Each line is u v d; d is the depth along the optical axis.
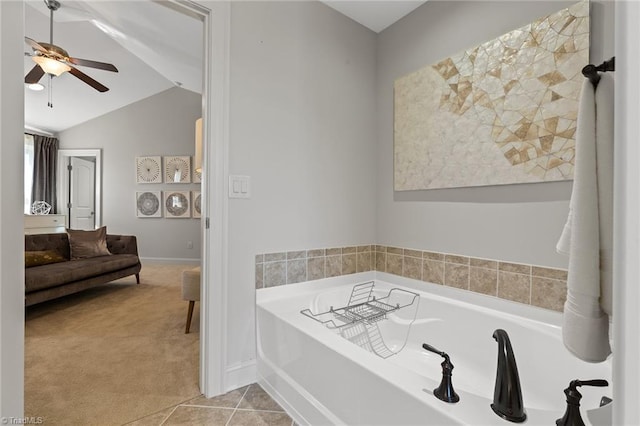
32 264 3.48
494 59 1.75
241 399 1.73
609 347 0.73
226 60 1.77
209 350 1.73
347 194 2.36
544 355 1.47
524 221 1.65
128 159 6.00
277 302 1.93
